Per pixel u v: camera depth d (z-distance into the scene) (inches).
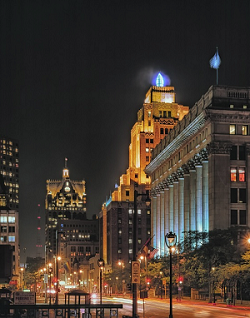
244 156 4734.3
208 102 4894.2
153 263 5482.3
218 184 4628.4
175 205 6127.0
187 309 3120.1
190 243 4146.2
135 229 1831.9
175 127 6373.0
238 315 2544.3
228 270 3398.1
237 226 4202.8
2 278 6156.5
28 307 1924.2
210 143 4687.5
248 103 4817.9
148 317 2469.2
